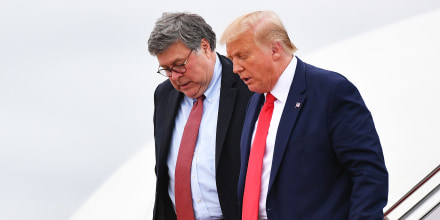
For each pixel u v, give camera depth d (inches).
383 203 291.7
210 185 384.5
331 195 306.2
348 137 299.9
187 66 376.2
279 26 312.8
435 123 532.7
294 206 308.0
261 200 322.7
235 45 308.5
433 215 434.9
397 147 514.6
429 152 495.5
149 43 376.2
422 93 580.4
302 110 311.3
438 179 459.8
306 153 306.7
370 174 293.3
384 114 565.0
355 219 288.8
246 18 309.4
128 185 638.5
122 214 586.6
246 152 336.2
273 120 322.7
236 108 384.2
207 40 386.0
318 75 313.3
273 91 320.8
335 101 303.9
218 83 395.5
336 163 307.6
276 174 311.0
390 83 610.2
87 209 633.0
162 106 409.4
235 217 377.1
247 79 315.6
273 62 313.0
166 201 405.7
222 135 379.9
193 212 390.6
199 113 392.8
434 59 634.2
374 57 671.1
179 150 391.5
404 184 462.9
